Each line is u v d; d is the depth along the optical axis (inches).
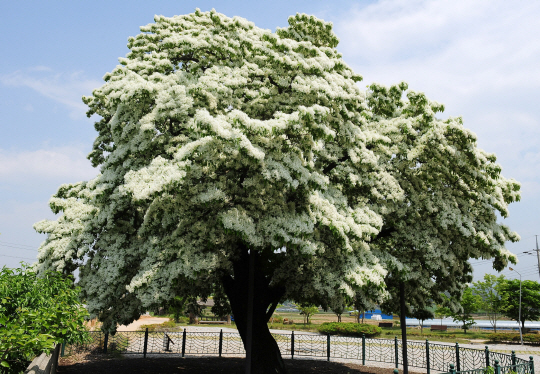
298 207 381.1
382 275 410.9
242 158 340.5
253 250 395.5
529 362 436.8
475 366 671.8
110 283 415.8
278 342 992.9
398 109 532.1
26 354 208.8
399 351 862.5
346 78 442.6
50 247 442.9
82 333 346.6
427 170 479.2
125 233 448.8
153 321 1574.8
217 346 849.5
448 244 478.0
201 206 377.7
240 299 502.0
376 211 450.9
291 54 399.2
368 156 433.7
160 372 541.6
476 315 2805.1
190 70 455.8
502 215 479.5
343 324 1317.7
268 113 413.4
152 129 390.3
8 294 283.6
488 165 453.1
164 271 379.2
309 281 449.1
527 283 1520.7
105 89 433.1
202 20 524.1
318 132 343.0
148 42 514.3
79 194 502.6
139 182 364.2
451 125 444.1
